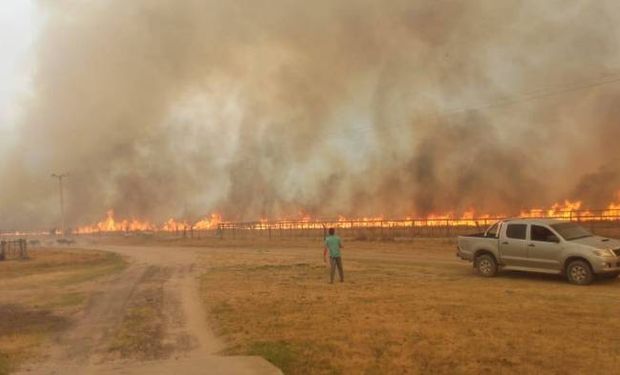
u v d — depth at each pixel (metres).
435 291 14.68
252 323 11.24
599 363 7.54
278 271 21.75
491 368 7.52
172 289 17.70
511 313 11.23
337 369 7.76
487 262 17.19
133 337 10.71
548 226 16.03
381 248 32.16
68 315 13.68
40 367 8.72
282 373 7.46
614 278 16.11
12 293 18.31
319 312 12.13
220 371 7.62
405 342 9.10
